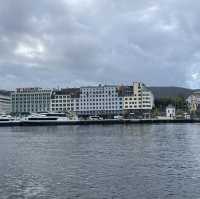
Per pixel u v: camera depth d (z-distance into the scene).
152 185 57.84
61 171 70.94
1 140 159.00
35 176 65.88
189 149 107.69
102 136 174.62
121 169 72.25
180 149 108.12
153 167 74.25
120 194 52.75
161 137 161.75
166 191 54.12
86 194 52.97
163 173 67.44
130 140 146.38
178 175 65.38
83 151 106.19
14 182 60.91
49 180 62.31
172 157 89.44
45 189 56.00
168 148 111.44
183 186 56.91
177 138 154.62
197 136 166.38
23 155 98.12
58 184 59.22
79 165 78.38
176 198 50.59
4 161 85.69
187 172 68.19
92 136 176.00
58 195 52.59
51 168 74.62
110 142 137.62
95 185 58.25
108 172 69.00
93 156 93.50
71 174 67.56
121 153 99.00
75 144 131.62
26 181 61.62
